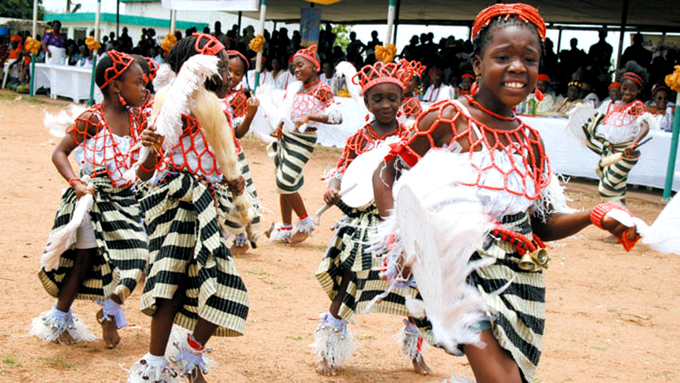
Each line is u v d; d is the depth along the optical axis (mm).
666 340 5383
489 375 2461
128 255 4258
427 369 4418
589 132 9562
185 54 3641
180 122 3336
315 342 4281
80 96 21812
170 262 3494
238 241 7035
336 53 18766
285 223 7812
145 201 3609
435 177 2305
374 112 4699
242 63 6637
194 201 3514
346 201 4289
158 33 36031
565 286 6801
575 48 16266
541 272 2766
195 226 3557
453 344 2387
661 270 7617
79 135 4293
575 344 5160
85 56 23453
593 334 5426
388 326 5371
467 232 2230
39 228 7293
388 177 2852
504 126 2734
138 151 4348
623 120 9172
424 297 2439
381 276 2709
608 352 5023
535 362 2652
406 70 5352
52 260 4078
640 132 9023
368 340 4980
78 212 4074
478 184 2611
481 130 2678
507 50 2631
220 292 3514
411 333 4312
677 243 2328
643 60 14992
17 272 5711
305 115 7430
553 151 13141
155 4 37688
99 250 4277
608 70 15172
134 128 4402
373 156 4316
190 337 3602
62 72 22406
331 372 4242
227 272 3543
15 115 18125
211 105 3348
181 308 3598
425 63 16938
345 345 4270
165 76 4559
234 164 3471
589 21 21281
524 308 2635
